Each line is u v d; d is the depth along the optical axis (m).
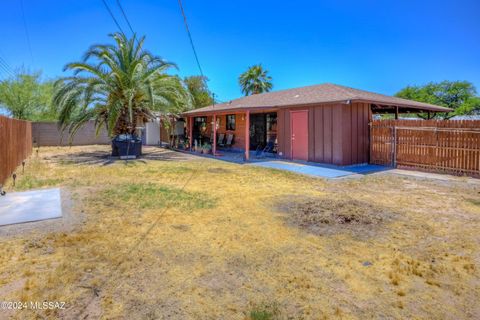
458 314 2.38
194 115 16.33
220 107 15.90
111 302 2.54
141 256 3.41
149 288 2.75
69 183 7.68
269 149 14.34
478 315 2.37
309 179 8.27
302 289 2.74
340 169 9.92
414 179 8.23
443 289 2.75
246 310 2.43
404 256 3.42
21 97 21.84
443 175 8.78
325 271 3.08
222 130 18.39
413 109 14.80
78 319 2.31
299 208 5.33
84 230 4.22
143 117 15.29
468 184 7.48
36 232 4.15
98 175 8.94
